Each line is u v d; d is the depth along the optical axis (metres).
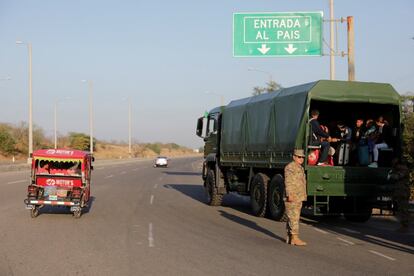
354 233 13.38
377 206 14.73
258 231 13.40
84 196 15.79
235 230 13.52
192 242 11.52
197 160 106.69
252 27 20.98
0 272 8.52
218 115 20.88
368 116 16.20
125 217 15.89
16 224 13.95
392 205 14.33
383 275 8.54
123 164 73.19
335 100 14.06
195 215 16.86
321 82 14.09
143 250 10.52
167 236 12.32
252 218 16.27
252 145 17.39
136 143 166.88
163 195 24.56
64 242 11.35
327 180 14.03
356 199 14.91
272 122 16.02
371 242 11.90
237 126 18.77
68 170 16.25
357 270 8.88
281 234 12.91
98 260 9.52
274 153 15.74
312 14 20.78
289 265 9.22
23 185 27.83
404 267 9.18
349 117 16.66
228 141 19.48
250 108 17.77
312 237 12.56
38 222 14.41
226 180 20.19
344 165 14.88
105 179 36.56
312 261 9.60
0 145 77.25
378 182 14.37
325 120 16.69
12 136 80.81
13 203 18.98
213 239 11.98
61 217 15.56
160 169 57.91
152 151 160.88
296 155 11.41
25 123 83.81
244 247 10.98
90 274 8.44
